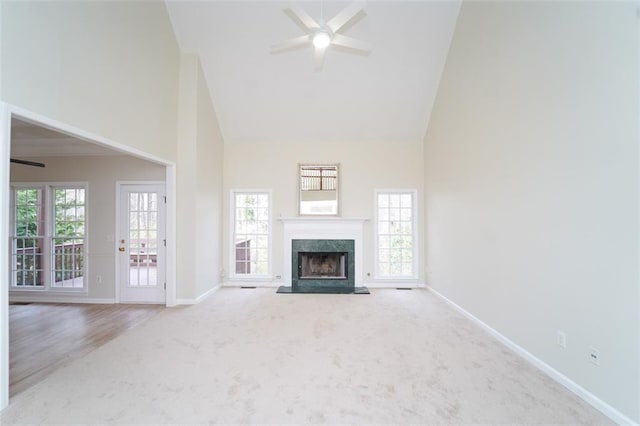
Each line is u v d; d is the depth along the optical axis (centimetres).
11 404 205
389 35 427
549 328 240
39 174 467
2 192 201
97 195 465
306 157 565
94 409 200
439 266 482
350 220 543
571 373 220
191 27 432
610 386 190
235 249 565
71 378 239
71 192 475
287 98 505
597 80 196
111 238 462
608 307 191
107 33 303
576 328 215
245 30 431
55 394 217
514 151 283
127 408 201
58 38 246
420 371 249
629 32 176
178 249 447
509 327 294
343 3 397
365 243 556
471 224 371
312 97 503
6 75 205
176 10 418
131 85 341
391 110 520
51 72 239
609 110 188
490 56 321
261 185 565
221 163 555
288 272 548
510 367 255
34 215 473
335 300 467
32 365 261
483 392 218
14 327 354
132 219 464
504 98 297
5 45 204
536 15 250
